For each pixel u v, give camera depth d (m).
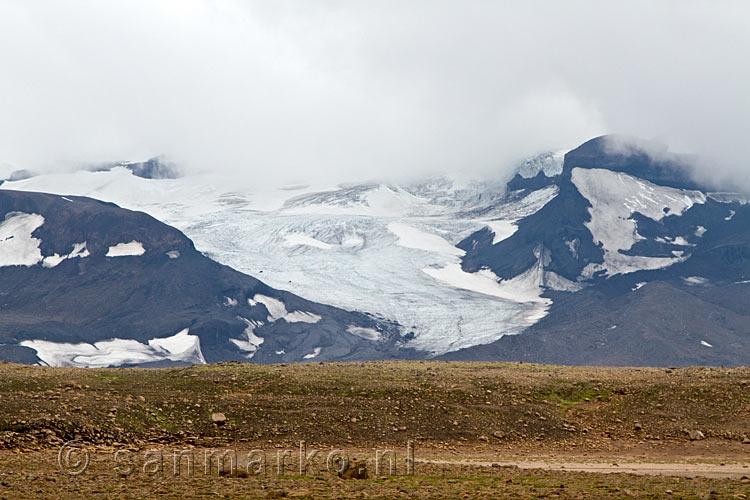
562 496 37.19
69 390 57.16
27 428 50.50
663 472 46.91
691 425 57.59
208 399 57.97
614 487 39.56
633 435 57.06
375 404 59.00
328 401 59.06
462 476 43.84
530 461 51.06
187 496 36.25
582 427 58.06
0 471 42.34
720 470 47.75
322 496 36.69
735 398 60.12
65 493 36.53
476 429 56.94
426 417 57.91
